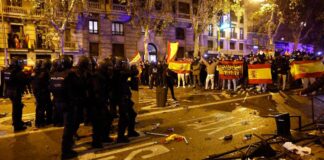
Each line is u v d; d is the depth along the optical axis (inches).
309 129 296.8
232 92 617.9
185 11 1569.9
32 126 346.3
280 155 220.5
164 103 454.9
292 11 1547.7
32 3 1122.7
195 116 381.4
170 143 266.4
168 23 1416.1
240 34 1923.0
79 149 254.1
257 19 1955.0
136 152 243.9
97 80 244.5
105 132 270.5
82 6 1205.7
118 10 1311.5
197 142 267.4
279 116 273.1
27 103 548.1
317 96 542.9
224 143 262.1
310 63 546.3
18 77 322.3
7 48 1100.5
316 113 390.0
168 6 1407.5
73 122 235.5
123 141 269.6
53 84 236.2
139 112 411.5
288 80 676.1
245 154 219.3
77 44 1224.2
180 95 593.3
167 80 500.1
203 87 729.0
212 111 413.1
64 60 242.2
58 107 236.1
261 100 506.3
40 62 343.0
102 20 1294.3
